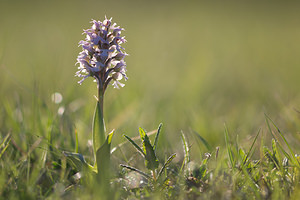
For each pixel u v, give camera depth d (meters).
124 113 8.38
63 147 5.86
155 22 31.84
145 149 4.57
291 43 23.20
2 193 4.31
